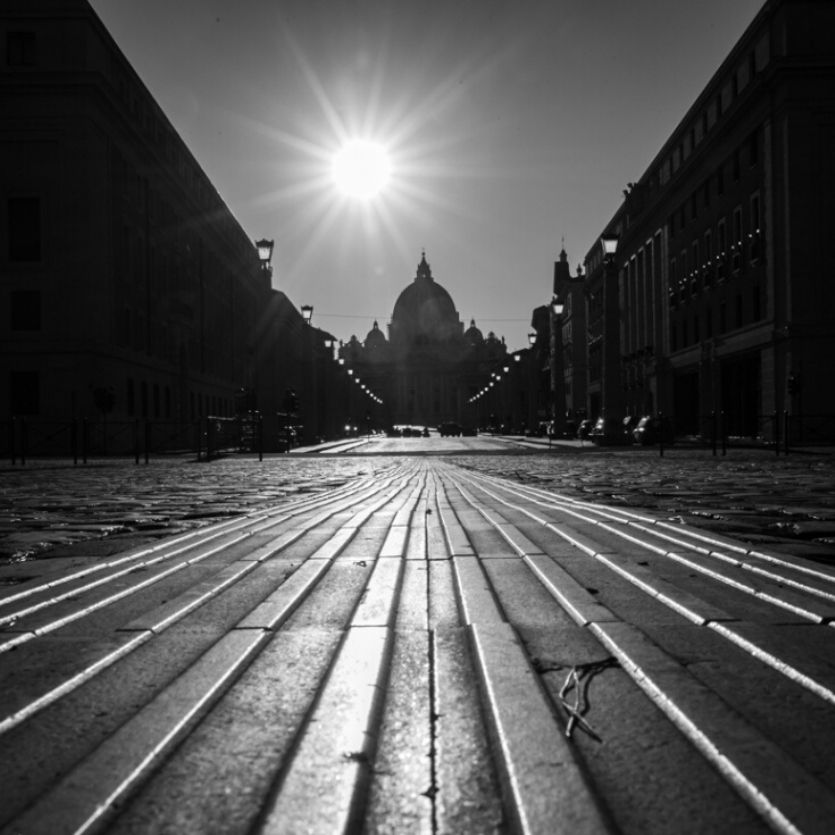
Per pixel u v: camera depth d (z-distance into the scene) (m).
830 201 38.56
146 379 52.03
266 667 2.90
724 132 45.69
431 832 1.68
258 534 6.79
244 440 39.50
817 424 37.59
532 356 79.38
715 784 1.87
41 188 42.66
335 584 4.54
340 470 21.22
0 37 42.84
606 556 5.17
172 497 11.64
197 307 65.81
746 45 42.69
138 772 1.96
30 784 1.94
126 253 48.47
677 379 58.09
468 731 2.25
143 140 49.69
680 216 56.16
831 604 3.63
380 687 2.62
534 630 3.37
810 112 38.47
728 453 28.23
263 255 28.30
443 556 5.51
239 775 1.96
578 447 41.09
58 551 6.18
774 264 39.81
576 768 1.92
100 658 3.03
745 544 5.50
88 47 43.09
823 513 7.83
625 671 2.76
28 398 43.09
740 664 2.82
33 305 43.09
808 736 2.16
